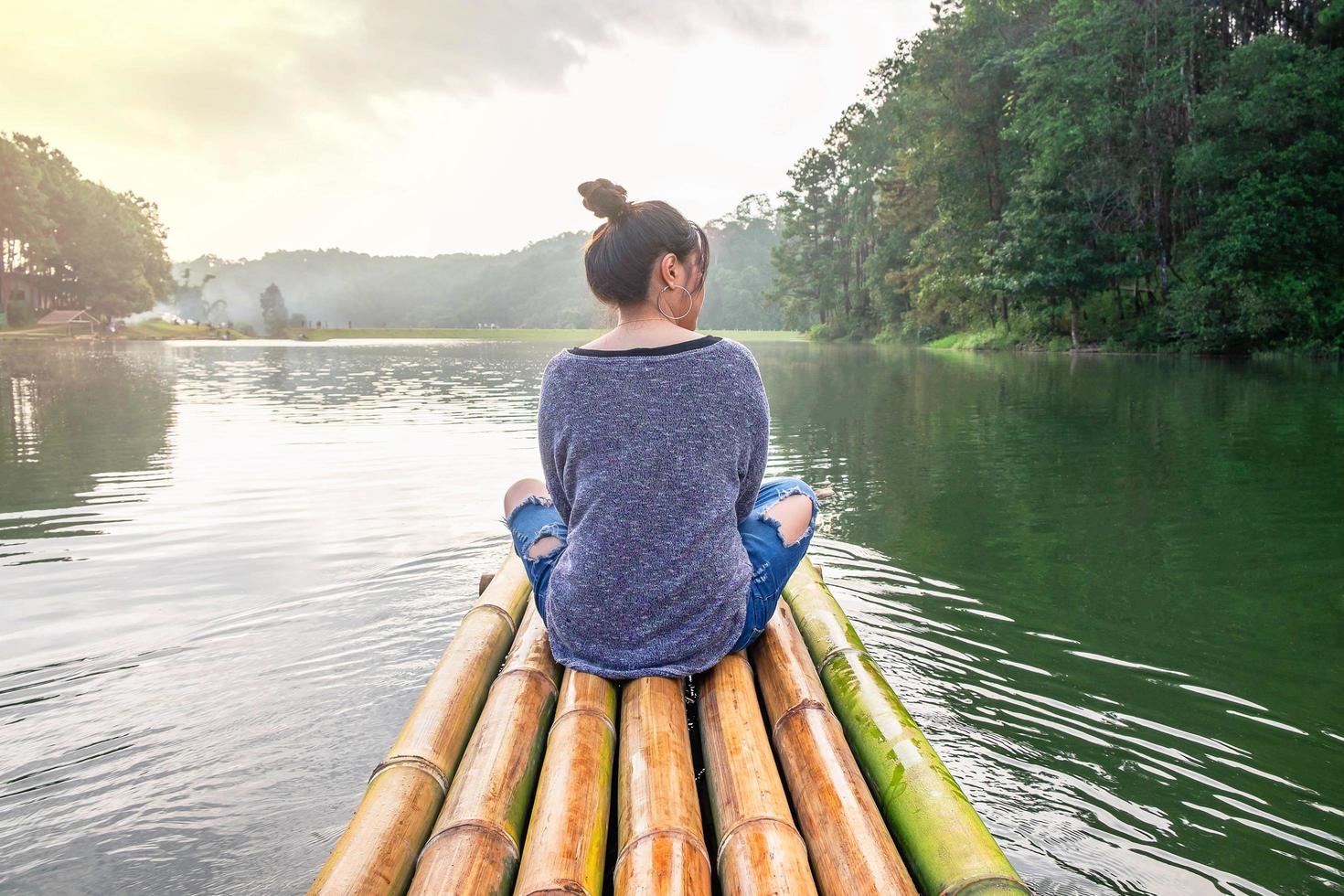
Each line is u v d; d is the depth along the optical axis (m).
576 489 1.68
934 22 32.06
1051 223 25.44
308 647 2.82
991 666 2.70
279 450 7.43
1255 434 7.81
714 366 1.66
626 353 1.66
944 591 3.45
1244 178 21.80
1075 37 24.78
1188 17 23.59
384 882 1.16
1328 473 5.96
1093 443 7.45
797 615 2.29
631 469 1.62
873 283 45.25
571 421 1.66
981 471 6.22
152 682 2.56
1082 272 25.08
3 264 59.75
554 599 1.70
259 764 2.08
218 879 1.65
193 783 2.00
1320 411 9.48
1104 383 13.90
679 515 1.62
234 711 2.36
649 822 1.23
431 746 1.52
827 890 1.17
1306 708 2.42
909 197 39.25
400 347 42.03
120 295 67.31
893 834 1.35
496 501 5.26
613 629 1.64
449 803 1.33
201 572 3.71
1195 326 21.92
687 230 1.75
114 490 5.62
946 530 4.45
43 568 3.79
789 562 1.86
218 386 15.20
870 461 6.70
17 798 1.92
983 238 29.22
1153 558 3.93
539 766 1.51
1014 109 28.22
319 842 1.77
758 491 1.83
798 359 24.55
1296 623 3.10
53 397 12.81
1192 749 2.18
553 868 1.13
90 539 4.33
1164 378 14.83
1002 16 30.09
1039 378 15.36
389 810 1.31
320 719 2.31
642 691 1.57
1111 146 25.50
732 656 1.76
